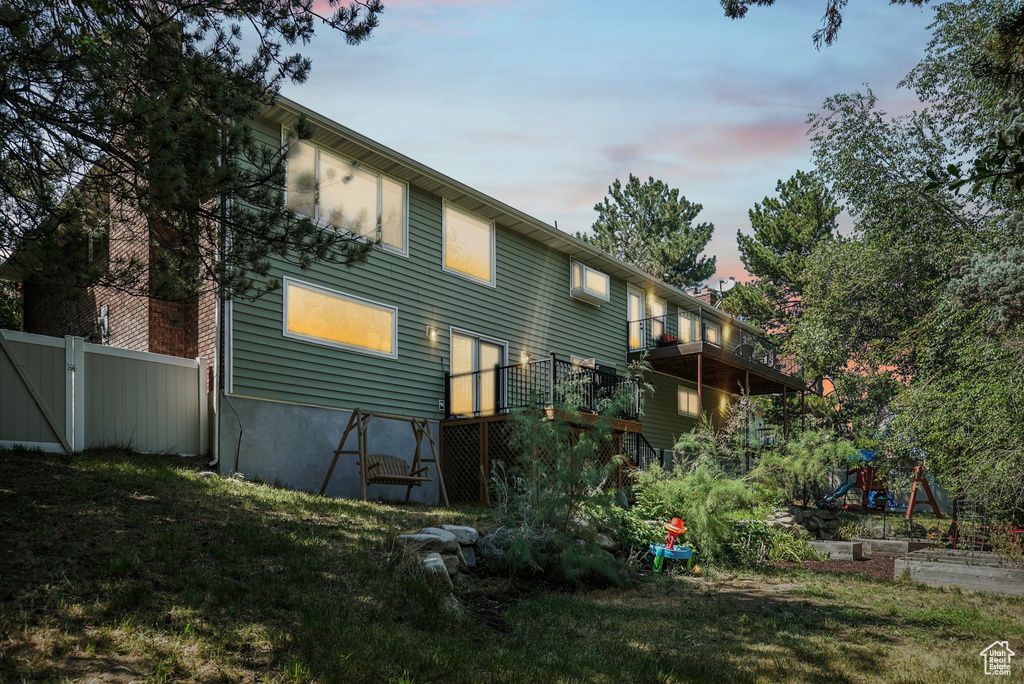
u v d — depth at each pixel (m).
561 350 18.47
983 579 9.87
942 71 18.48
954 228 20.27
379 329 13.75
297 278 12.32
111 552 5.76
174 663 4.26
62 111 6.79
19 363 9.37
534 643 5.99
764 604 8.40
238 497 8.62
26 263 7.29
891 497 22.53
